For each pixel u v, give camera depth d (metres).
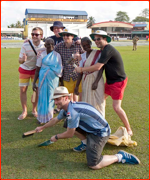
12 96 7.26
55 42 5.55
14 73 11.31
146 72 11.63
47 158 3.72
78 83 4.49
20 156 3.78
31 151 3.94
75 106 3.45
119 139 4.04
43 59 4.84
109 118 5.45
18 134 4.59
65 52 4.86
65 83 5.06
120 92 4.22
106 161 3.43
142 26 87.19
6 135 4.54
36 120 5.34
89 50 4.24
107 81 4.36
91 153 3.37
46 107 4.87
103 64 4.00
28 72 5.22
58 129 4.86
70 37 4.66
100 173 3.32
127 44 41.09
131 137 4.42
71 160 3.66
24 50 5.05
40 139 4.39
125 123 4.38
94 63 4.15
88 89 4.30
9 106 6.30
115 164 3.55
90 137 3.53
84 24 66.44
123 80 4.23
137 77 10.30
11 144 4.19
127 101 6.76
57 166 3.50
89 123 3.50
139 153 3.86
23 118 5.43
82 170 3.39
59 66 4.84
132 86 8.62
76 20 65.56
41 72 4.83
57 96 3.40
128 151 3.93
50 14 64.56
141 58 18.39
